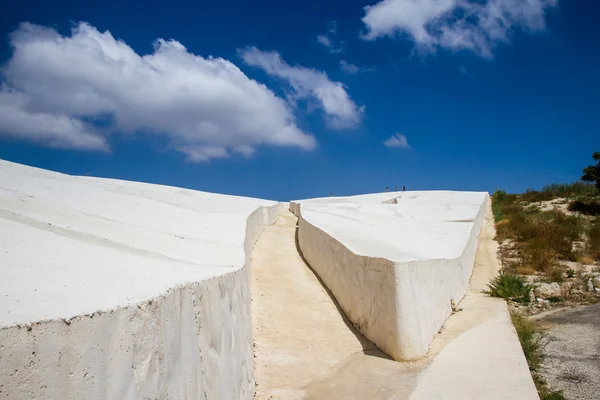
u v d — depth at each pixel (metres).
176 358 2.58
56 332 1.76
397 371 5.27
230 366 3.64
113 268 3.04
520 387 4.54
